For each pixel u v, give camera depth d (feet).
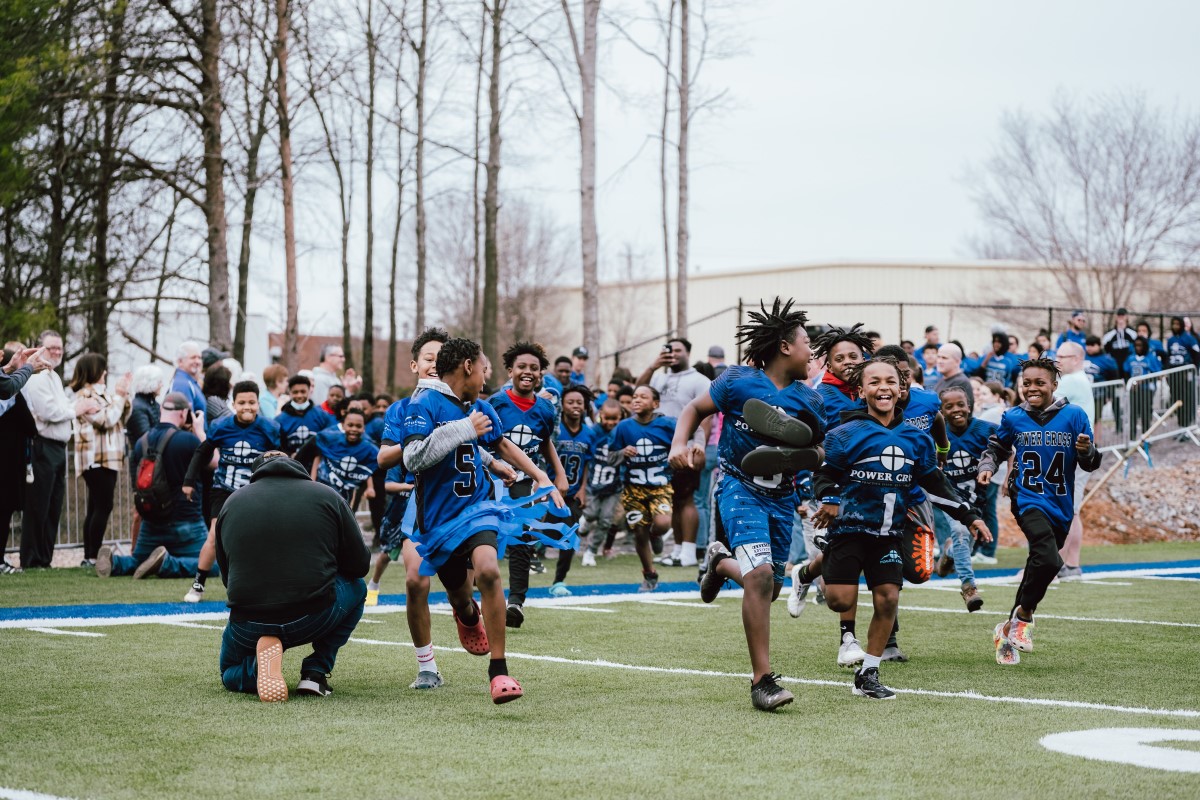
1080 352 41.45
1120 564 48.44
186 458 40.04
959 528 30.17
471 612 21.07
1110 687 21.29
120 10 64.34
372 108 86.38
